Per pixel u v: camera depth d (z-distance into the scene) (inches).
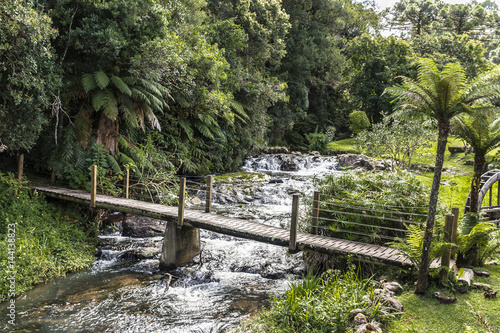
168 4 492.7
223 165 714.8
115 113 390.3
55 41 394.6
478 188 243.3
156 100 420.2
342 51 1504.7
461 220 267.0
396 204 263.0
